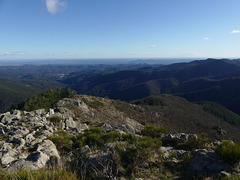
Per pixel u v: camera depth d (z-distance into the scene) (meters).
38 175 4.04
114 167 4.99
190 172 4.91
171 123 57.78
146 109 63.75
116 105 53.31
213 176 4.39
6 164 6.78
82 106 36.47
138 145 5.86
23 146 9.26
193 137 8.41
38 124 14.27
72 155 7.12
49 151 7.77
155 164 5.45
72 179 3.91
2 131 11.70
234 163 4.84
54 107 32.28
